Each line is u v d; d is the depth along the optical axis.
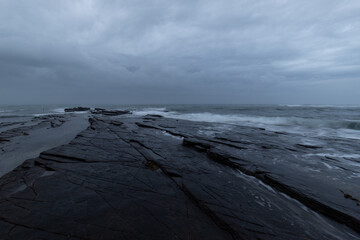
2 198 3.39
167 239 2.53
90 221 2.83
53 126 14.45
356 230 2.94
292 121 18.75
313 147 8.20
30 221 2.75
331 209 3.33
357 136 11.45
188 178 4.73
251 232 2.74
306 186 4.22
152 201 3.54
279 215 3.26
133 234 2.59
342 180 4.67
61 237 2.46
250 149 7.74
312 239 2.69
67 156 5.86
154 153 7.01
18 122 18.47
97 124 14.91
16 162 5.83
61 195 3.56
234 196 3.87
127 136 10.08
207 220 3.05
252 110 36.75
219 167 5.79
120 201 3.47
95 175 4.64
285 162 6.06
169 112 38.06
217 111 35.94
